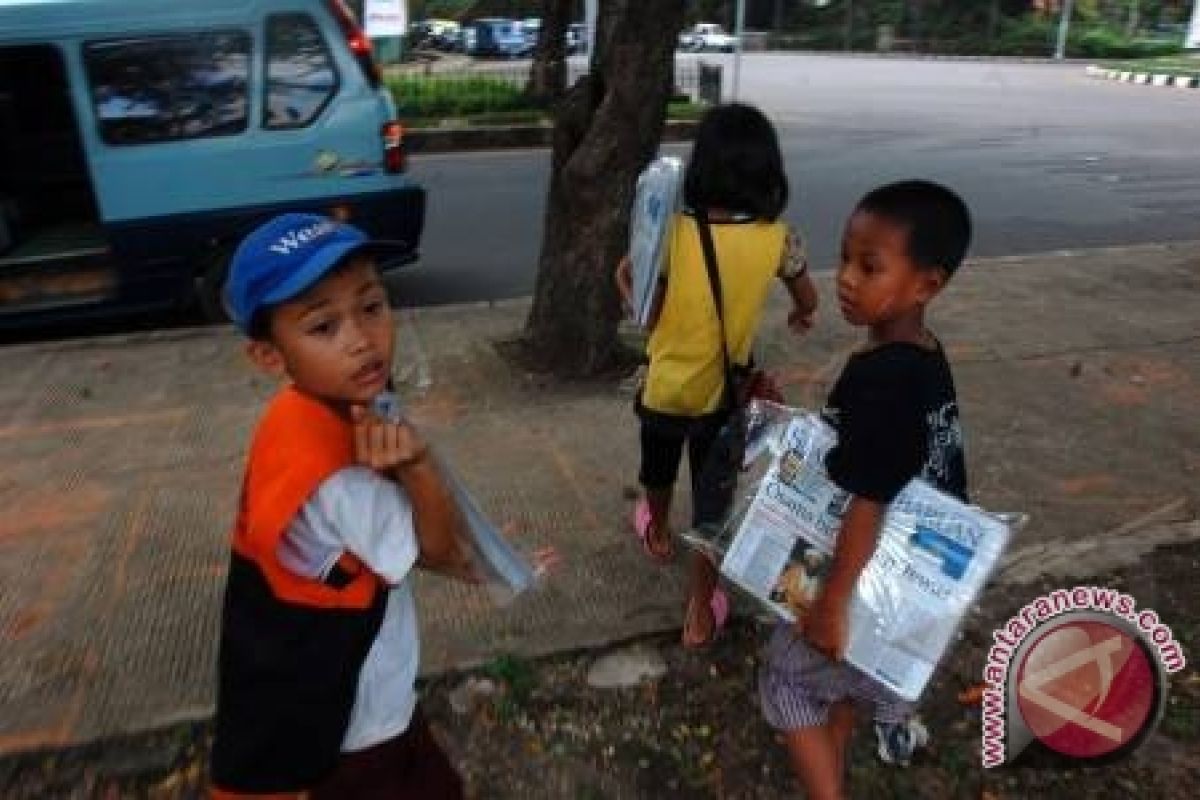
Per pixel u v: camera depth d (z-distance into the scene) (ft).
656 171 8.70
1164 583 10.56
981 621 9.93
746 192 8.48
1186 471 13.01
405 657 5.60
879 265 5.88
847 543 6.03
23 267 18.80
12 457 13.88
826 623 6.20
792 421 6.77
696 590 9.38
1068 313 19.39
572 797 8.05
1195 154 41.86
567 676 9.30
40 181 22.53
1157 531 11.53
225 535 11.77
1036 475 12.88
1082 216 30.37
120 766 8.30
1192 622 9.96
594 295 15.53
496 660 9.36
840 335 18.20
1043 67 103.04
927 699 9.04
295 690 5.04
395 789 5.76
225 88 18.52
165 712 8.81
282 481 4.75
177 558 11.27
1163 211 31.09
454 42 113.80
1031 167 38.65
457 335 18.15
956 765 8.32
